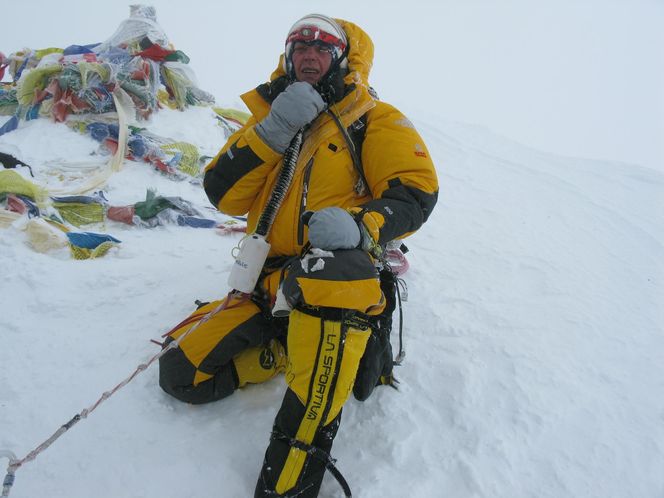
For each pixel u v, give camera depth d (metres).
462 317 2.82
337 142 2.09
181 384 2.05
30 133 4.38
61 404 2.07
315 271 1.76
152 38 4.87
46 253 3.02
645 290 3.63
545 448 2.06
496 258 3.78
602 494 1.90
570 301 3.21
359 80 2.14
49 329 2.46
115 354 2.34
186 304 2.71
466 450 2.01
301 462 1.73
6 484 1.52
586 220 5.09
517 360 2.49
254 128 2.04
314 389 1.75
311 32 2.05
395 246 2.42
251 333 2.10
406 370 2.38
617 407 2.32
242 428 2.04
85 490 1.75
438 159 6.59
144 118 4.82
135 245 3.26
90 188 3.74
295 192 2.08
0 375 2.18
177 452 1.91
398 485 1.85
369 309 1.87
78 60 4.58
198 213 3.75
